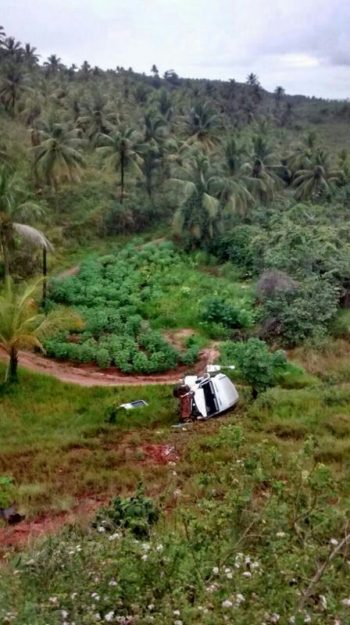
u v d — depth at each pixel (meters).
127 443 16.23
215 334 26.22
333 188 47.22
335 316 27.33
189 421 17.89
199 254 36.66
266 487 8.88
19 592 5.78
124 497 11.61
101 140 50.28
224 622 5.12
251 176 44.03
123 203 44.84
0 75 57.38
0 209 25.95
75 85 77.88
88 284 30.95
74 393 20.31
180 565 6.09
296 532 6.47
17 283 30.19
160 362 23.00
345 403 18.61
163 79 126.06
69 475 13.92
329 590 5.57
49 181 42.47
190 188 36.84
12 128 52.62
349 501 7.54
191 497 10.77
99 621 5.37
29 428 17.44
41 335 22.50
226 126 68.06
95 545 6.77
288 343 25.33
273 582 5.57
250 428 16.55
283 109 109.75
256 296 29.06
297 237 31.86
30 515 11.62
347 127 106.62
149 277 32.56
